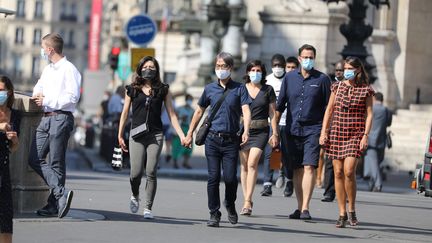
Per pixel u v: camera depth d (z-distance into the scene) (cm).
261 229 2831
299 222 3044
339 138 2936
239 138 2847
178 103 9694
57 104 2781
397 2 7119
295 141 3123
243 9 7094
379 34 7006
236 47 7106
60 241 2433
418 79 7231
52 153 2781
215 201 2823
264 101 3162
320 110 3111
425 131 6512
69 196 2762
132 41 5572
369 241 2709
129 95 2866
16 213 2847
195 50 10138
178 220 2925
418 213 3603
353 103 2912
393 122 6612
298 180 3145
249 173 3155
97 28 17100
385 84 6994
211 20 7156
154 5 13862
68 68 2802
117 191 3806
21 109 2828
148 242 2481
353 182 2939
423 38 7238
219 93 2844
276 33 6938
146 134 2866
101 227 2684
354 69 2909
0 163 2155
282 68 3653
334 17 6894
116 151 2909
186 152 5766
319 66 6856
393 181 5450
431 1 7231
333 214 3341
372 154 4659
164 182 4541
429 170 3094
